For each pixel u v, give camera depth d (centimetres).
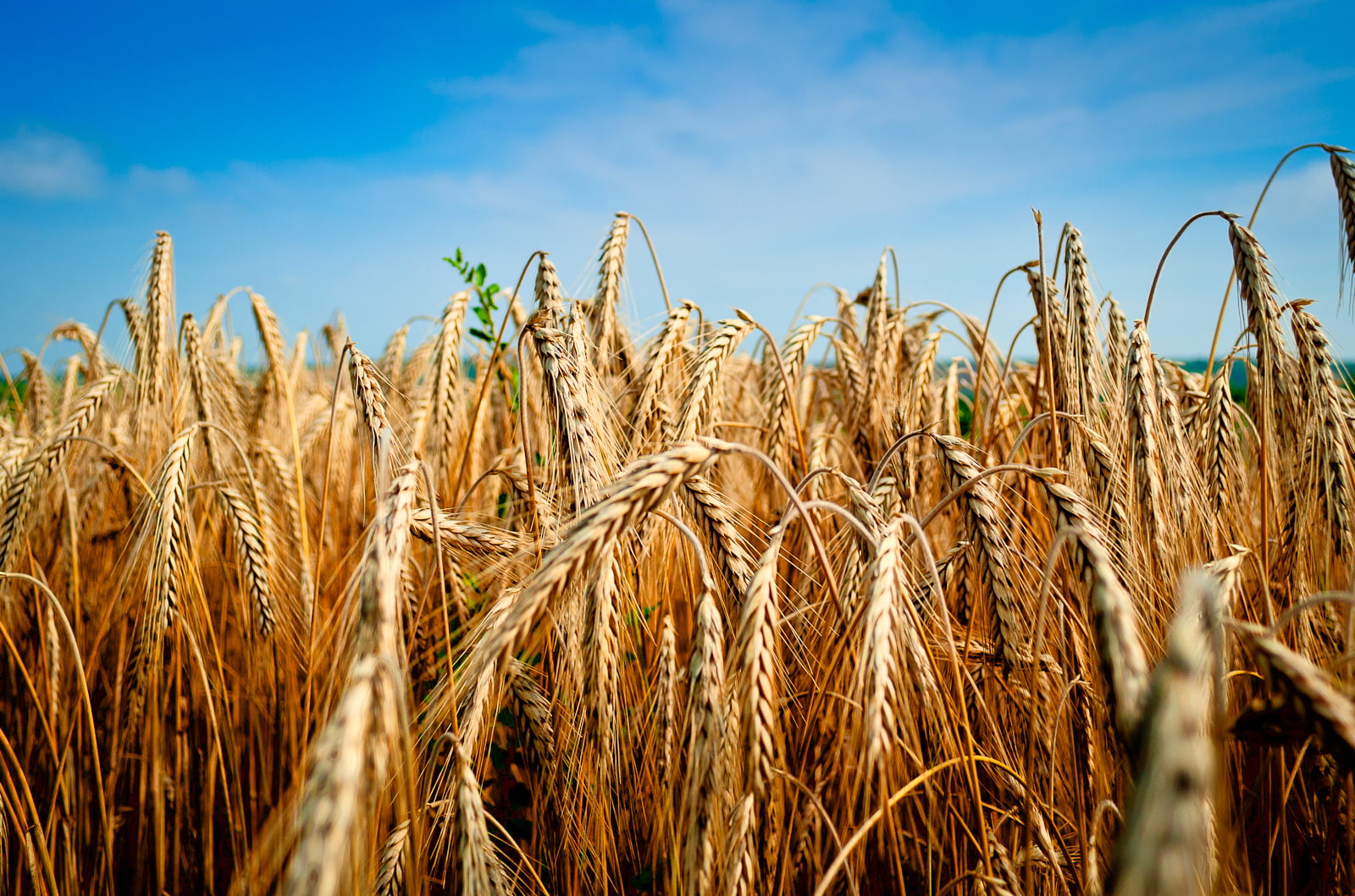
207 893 293
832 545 288
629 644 254
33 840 298
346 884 130
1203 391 445
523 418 243
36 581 236
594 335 397
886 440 413
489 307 454
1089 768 238
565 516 259
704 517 253
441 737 201
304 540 326
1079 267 318
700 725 176
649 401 341
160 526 283
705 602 185
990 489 238
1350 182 282
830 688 239
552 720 261
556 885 255
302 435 547
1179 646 93
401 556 173
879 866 258
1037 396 380
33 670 341
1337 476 259
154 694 281
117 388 458
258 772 347
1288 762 270
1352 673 171
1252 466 371
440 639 298
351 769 117
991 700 267
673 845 210
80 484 420
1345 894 249
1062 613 238
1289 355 284
